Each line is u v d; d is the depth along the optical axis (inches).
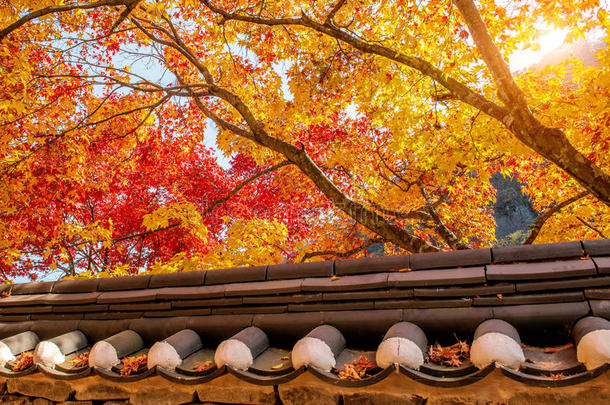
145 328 108.5
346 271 98.8
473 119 194.7
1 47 214.8
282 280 103.3
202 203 419.8
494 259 88.0
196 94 246.2
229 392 88.4
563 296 78.5
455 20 174.6
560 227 313.6
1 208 279.9
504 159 267.6
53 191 294.7
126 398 97.0
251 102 319.6
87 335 115.9
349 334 89.8
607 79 165.8
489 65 137.2
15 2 229.6
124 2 171.3
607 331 64.4
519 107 137.3
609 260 79.3
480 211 430.0
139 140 347.3
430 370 71.7
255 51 281.6
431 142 215.2
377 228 218.4
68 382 102.4
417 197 320.2
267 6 252.1
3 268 353.7
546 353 75.4
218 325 101.3
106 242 288.0
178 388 92.4
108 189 359.3
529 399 70.0
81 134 287.1
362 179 325.4
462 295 84.8
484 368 66.7
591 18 158.1
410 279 89.6
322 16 249.9
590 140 202.2
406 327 81.5
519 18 168.7
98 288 124.0
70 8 165.6
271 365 85.7
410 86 206.7
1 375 104.2
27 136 264.4
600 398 66.6
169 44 275.4
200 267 221.1
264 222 262.5
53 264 305.0
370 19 223.8
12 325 125.8
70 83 305.7
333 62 251.3
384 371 70.7
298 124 350.0
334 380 73.5
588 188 132.6
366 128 348.5
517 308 80.2
